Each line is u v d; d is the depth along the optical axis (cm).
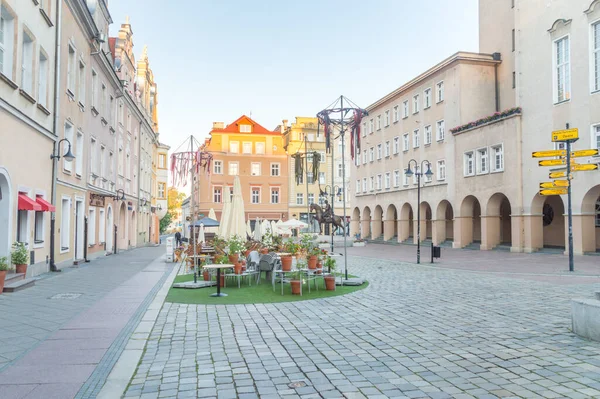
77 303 1105
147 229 5047
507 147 3155
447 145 3903
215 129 6612
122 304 1097
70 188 2125
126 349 700
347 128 1667
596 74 2586
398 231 4750
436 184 4038
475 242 4059
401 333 807
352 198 5953
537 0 2966
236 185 2000
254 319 944
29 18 1549
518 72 3112
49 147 1798
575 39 2695
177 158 1950
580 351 666
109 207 3095
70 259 2134
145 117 4747
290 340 768
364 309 1047
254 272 1497
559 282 1483
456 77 3822
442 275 1772
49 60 1789
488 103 3838
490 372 582
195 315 988
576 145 2681
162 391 530
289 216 6638
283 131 7419
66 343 724
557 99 2834
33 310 1008
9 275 1366
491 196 3316
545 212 3359
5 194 1411
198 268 1791
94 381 546
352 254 3181
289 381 561
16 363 615
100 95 2742
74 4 2075
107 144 2961
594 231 2620
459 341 742
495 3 3938
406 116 4644
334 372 594
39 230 1758
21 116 1472
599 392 506
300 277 1314
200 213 6378
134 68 4116
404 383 548
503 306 1055
